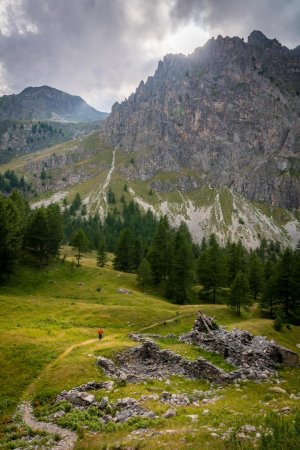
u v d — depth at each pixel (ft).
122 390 101.76
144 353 137.80
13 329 167.32
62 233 358.23
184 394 103.50
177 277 312.71
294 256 296.10
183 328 212.64
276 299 289.94
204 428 68.08
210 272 334.44
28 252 333.01
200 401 96.89
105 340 160.25
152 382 112.57
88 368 117.29
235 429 62.39
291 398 97.81
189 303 319.88
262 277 356.18
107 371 118.42
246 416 75.05
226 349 143.74
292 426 52.90
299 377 130.62
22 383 110.42
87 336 172.04
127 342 154.92
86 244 384.27
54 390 103.14
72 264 347.56
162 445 58.59
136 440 65.05
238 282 276.82
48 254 347.56
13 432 80.69
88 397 93.86
